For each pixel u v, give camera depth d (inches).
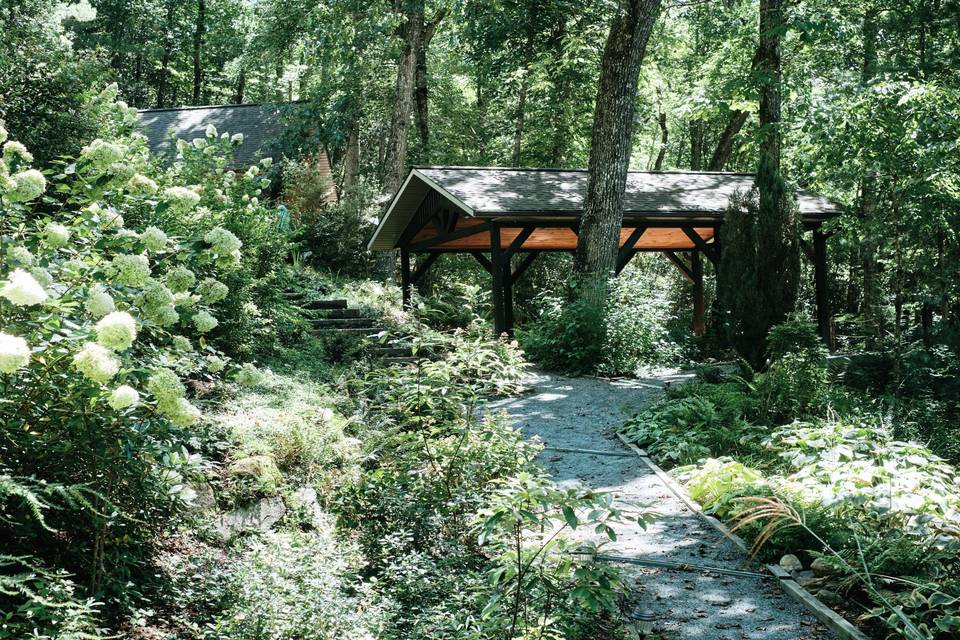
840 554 215.2
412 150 1240.8
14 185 147.9
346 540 208.1
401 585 181.9
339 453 249.4
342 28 898.1
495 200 602.5
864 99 511.8
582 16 953.5
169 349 163.2
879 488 234.8
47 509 140.1
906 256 535.5
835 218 597.3
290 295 540.1
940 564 200.1
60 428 137.9
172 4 1631.4
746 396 408.5
